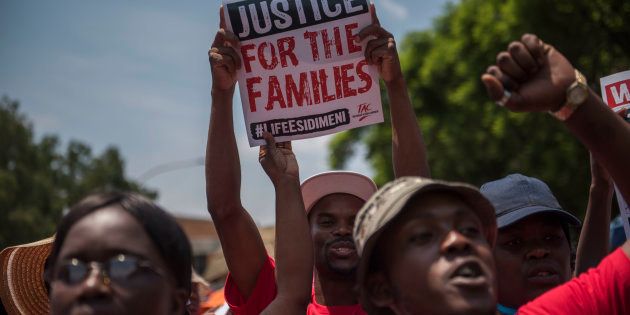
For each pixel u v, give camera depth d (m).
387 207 2.44
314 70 3.44
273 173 3.25
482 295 2.31
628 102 3.50
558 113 2.39
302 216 3.13
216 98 3.38
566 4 13.77
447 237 2.38
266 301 3.40
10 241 32.12
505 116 15.17
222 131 3.35
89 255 2.26
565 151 14.46
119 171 43.00
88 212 2.33
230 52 3.39
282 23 3.43
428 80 17.91
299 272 3.01
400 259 2.42
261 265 3.43
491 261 2.39
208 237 38.50
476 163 16.28
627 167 2.39
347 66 3.43
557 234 3.37
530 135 15.00
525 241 3.33
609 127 2.37
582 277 2.54
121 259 2.25
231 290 3.49
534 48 2.34
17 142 35.00
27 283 3.41
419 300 2.37
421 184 2.43
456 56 17.23
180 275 2.39
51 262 2.38
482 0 17.02
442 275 2.34
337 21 3.43
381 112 3.41
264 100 3.44
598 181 3.32
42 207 34.81
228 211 3.33
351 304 3.65
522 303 3.32
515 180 3.43
